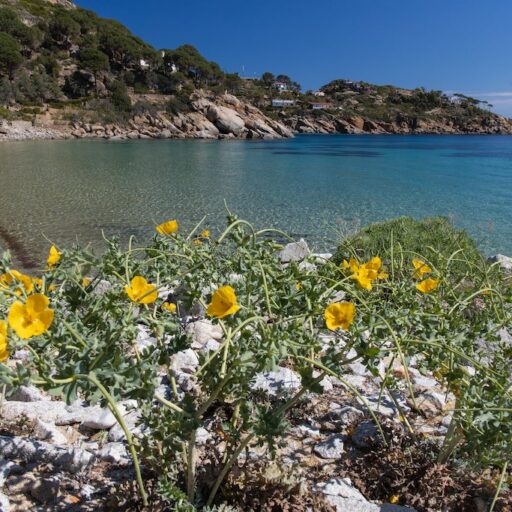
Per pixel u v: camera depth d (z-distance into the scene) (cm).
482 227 1251
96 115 6359
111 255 212
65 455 207
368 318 178
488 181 2381
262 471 192
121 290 186
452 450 211
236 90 11550
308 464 220
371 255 517
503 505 192
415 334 218
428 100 14912
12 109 5909
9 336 137
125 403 245
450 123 13925
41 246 960
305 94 15138
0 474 196
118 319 175
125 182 1998
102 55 7281
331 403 268
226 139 7094
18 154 3306
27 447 210
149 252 227
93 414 244
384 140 8625
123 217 1276
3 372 123
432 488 197
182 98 7631
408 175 2653
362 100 14888
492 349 302
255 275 189
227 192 1820
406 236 578
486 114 14675
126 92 7312
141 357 176
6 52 6125
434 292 262
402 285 255
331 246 996
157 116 6894
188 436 157
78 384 133
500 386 184
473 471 204
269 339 149
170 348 183
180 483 188
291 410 254
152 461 181
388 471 206
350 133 12312
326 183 2212
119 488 184
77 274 193
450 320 227
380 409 262
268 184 2117
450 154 4684
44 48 7894
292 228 1185
